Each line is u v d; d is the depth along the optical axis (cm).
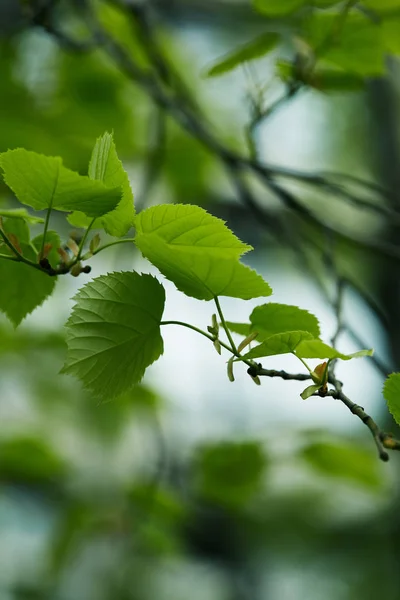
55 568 247
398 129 312
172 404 232
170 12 255
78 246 120
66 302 246
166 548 230
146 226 117
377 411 277
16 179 116
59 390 263
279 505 263
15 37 213
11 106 214
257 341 120
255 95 149
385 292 270
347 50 144
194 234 116
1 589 262
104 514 225
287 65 146
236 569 281
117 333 118
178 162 235
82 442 268
